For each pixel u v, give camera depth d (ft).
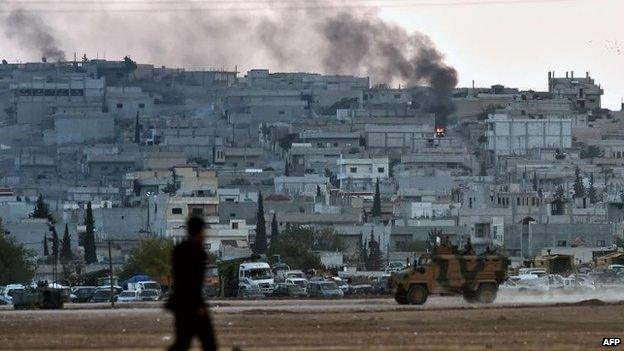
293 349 477.77
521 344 492.13
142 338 524.11
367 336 526.98
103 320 645.92
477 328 572.10
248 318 649.61
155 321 634.43
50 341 514.27
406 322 612.70
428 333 542.98
